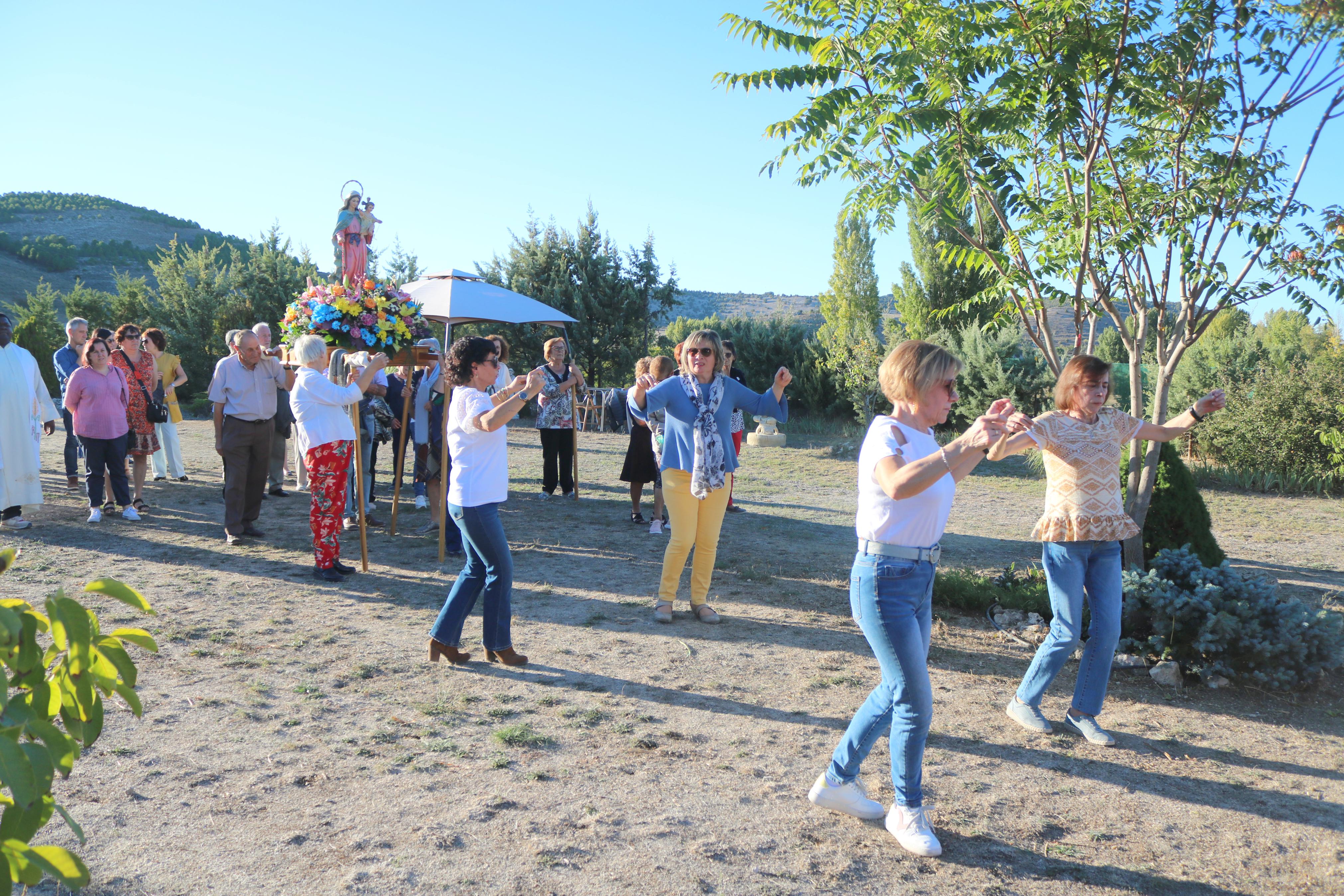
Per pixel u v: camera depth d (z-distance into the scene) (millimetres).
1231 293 5078
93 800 3078
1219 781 3539
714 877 2721
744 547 8133
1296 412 12406
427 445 8859
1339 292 4762
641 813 3123
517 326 23297
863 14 5039
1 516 7832
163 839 2834
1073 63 4746
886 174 5199
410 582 6488
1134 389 5461
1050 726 4016
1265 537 9109
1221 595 4848
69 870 1187
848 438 19469
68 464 10078
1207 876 2822
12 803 1288
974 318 20719
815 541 8539
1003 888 2717
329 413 6383
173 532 7926
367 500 8984
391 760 3506
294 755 3518
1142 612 5012
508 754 3600
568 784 3342
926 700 2873
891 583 2822
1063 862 2881
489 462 4539
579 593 6328
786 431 21188
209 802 3104
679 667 4793
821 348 23391
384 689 4324
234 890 2561
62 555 6840
